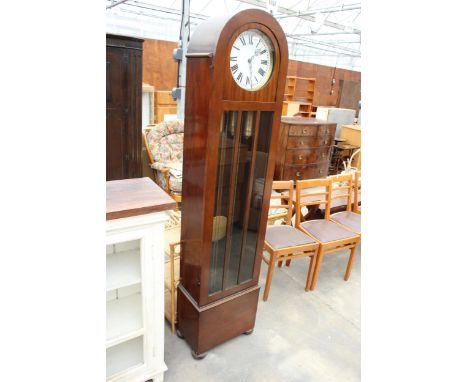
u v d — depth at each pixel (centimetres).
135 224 123
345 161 525
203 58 126
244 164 152
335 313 220
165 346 181
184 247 165
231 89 130
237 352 181
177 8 662
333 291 244
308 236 230
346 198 302
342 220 266
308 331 202
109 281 132
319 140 391
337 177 268
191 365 170
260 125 148
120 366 147
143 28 712
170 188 343
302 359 181
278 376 169
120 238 123
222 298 168
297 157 382
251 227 167
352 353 188
